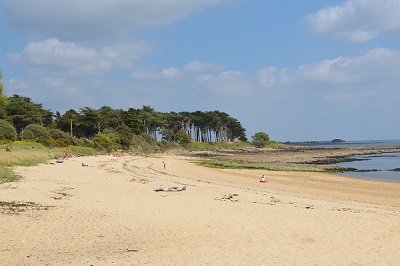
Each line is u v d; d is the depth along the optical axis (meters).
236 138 189.75
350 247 12.10
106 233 13.45
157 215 16.55
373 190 31.03
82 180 29.30
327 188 31.97
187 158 84.38
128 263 10.22
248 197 23.11
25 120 96.12
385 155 105.88
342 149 151.62
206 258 10.77
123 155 82.88
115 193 23.02
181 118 158.50
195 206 19.02
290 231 14.06
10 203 17.67
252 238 13.11
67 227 13.98
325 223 15.33
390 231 14.12
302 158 90.75
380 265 10.39
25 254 10.88
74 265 9.95
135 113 130.88
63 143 79.94
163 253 11.24
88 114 111.94
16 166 36.72
